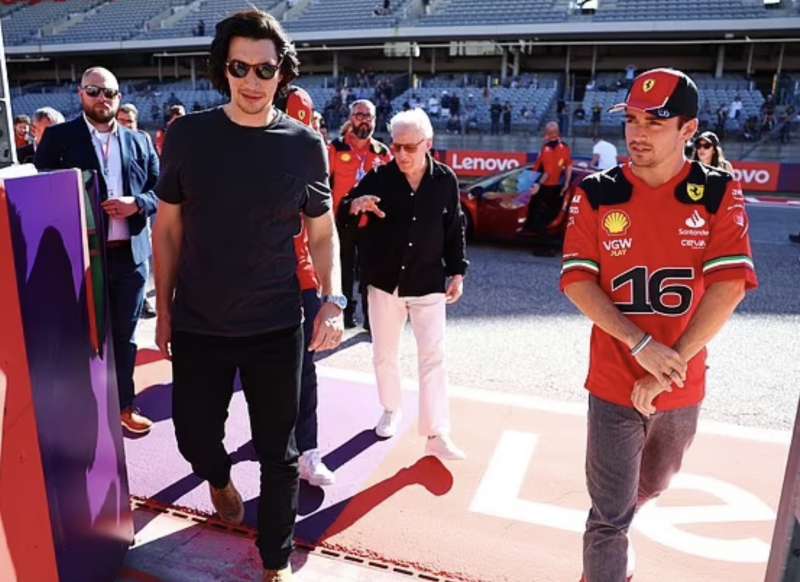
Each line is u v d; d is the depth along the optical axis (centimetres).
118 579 239
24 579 178
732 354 495
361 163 522
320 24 3062
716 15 2586
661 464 211
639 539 266
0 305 168
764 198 1520
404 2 3166
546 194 830
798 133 1950
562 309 607
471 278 723
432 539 264
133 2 3806
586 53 3044
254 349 222
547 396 412
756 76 2858
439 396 323
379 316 330
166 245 228
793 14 2497
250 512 281
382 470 317
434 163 316
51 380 191
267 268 218
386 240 315
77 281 206
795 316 590
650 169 187
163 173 216
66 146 323
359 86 2933
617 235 190
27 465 179
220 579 239
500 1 3002
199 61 3500
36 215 184
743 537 268
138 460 323
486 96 2569
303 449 303
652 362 179
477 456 330
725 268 180
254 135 212
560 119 2177
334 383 424
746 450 340
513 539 264
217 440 240
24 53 3469
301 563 249
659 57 2967
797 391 428
